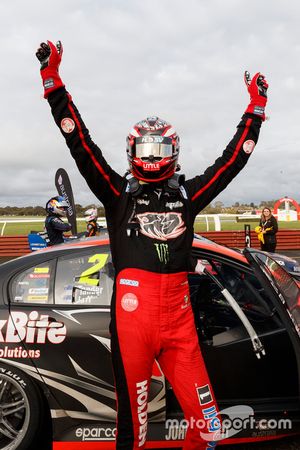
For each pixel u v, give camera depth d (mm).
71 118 1773
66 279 2580
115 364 1805
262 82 1974
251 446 2625
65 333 2414
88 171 1799
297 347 2119
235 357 2498
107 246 2682
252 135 1956
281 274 2543
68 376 2396
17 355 2389
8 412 2412
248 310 2713
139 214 1813
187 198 1876
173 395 2445
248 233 10516
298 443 2664
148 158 1768
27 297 2527
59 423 2406
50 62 1766
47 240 7172
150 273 1776
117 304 1806
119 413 1813
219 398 2486
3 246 12266
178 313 1806
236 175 1972
